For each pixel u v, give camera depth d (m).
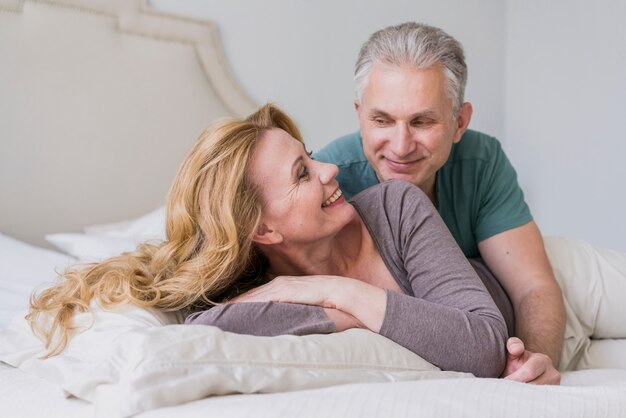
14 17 2.58
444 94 1.53
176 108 2.87
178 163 2.88
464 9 3.63
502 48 3.76
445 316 1.21
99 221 2.74
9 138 2.58
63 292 1.30
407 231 1.39
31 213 2.62
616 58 3.16
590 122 3.31
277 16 3.14
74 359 1.14
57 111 2.65
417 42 1.51
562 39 3.45
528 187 3.67
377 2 3.38
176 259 1.33
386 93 1.52
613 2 3.17
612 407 0.84
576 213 3.40
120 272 1.29
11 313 1.74
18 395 1.12
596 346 1.82
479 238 1.77
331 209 1.34
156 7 2.88
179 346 0.94
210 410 0.86
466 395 0.85
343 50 3.30
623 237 3.15
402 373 1.08
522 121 3.69
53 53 2.63
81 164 2.70
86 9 2.69
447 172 1.76
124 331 1.13
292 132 1.45
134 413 0.90
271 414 0.82
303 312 1.20
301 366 1.01
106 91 2.73
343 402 0.84
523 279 1.69
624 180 3.13
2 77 2.56
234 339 0.99
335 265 1.42
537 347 1.51
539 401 0.85
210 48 2.92
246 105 3.01
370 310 1.20
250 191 1.30
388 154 1.57
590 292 1.83
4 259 2.08
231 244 1.27
